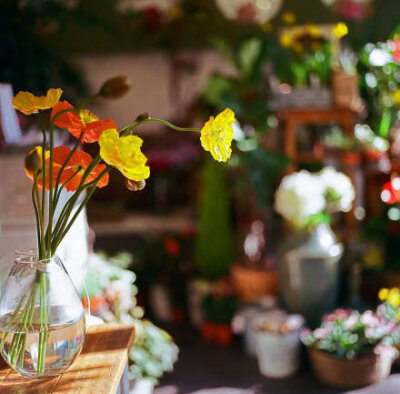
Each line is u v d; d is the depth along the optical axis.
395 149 4.51
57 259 1.27
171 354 2.79
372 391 3.12
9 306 1.24
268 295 3.96
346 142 4.19
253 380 3.33
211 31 6.22
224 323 3.88
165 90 6.36
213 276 4.19
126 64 6.33
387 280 4.02
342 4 5.49
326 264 3.52
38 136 2.36
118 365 1.35
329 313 3.64
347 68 4.34
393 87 4.46
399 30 4.65
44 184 1.23
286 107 4.20
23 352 1.24
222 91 4.37
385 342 3.20
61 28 3.97
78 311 1.28
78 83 4.55
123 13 6.11
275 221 4.49
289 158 4.12
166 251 4.45
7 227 2.01
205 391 3.20
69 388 1.24
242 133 4.15
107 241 5.37
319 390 3.17
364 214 4.40
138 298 4.47
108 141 1.11
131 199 6.46
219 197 4.15
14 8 3.68
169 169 5.88
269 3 5.99
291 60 4.40
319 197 3.44
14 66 3.68
